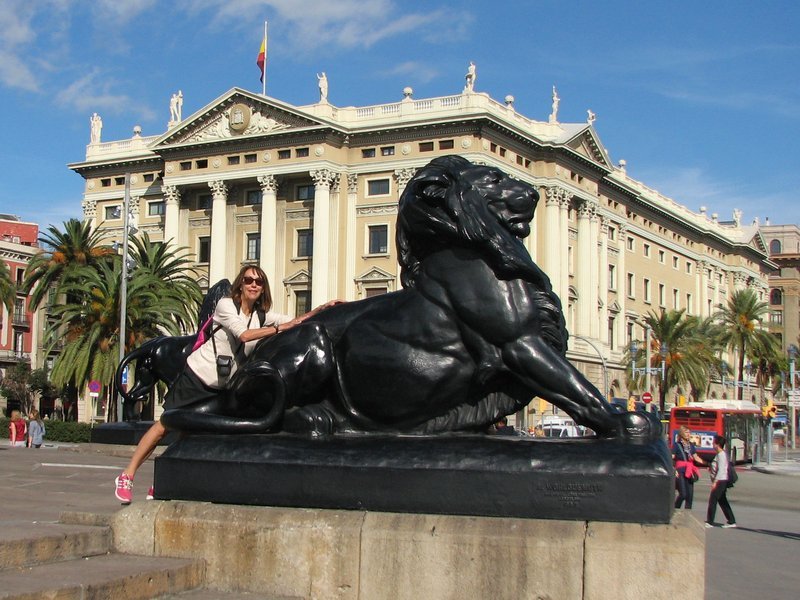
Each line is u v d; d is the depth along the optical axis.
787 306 128.00
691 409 42.97
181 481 5.47
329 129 65.38
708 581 11.16
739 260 108.25
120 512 5.50
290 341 5.64
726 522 18.97
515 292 5.27
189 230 73.25
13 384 72.62
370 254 65.81
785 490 29.09
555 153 68.81
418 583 4.83
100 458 17.00
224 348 6.08
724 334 75.94
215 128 70.88
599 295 78.00
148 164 76.12
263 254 67.69
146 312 41.44
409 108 65.31
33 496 9.32
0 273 48.56
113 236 76.69
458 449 4.98
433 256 5.49
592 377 72.19
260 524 5.14
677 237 95.69
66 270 44.75
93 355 41.69
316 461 5.16
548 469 4.79
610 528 4.67
